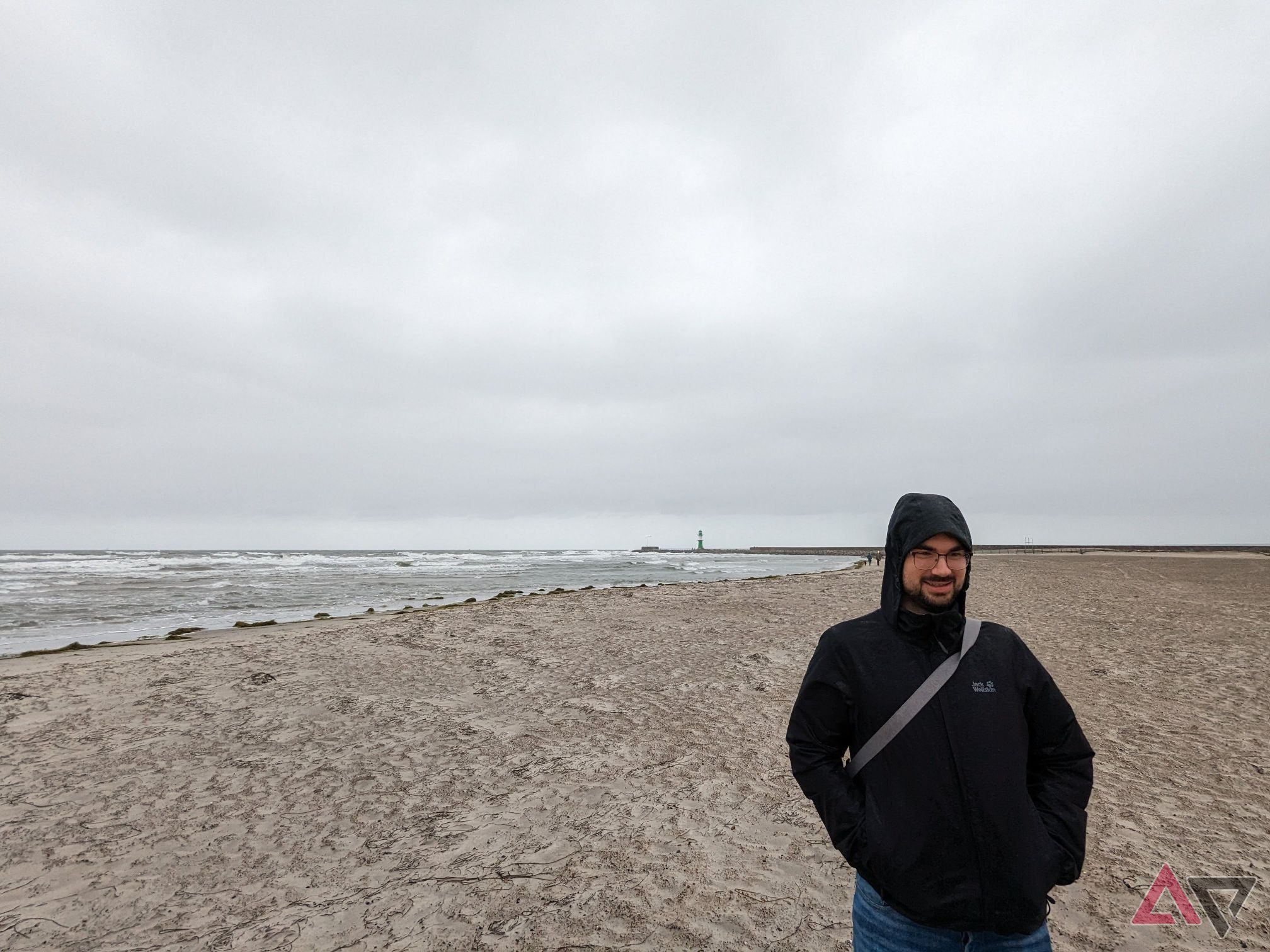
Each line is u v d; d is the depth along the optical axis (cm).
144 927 336
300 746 616
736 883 368
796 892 359
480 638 1206
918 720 172
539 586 3228
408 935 325
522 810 474
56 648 1306
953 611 184
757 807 471
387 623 1415
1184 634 1197
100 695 792
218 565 5716
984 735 169
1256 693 764
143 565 5416
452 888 369
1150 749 573
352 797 500
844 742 194
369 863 401
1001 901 161
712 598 1995
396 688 831
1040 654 1007
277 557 9281
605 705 751
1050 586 2397
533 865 394
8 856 411
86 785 526
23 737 641
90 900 362
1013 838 162
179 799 498
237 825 454
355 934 327
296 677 884
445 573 4544
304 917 343
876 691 179
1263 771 518
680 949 310
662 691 807
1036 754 186
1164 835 412
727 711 720
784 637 1205
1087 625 1320
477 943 317
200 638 1357
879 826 171
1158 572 3416
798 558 9206
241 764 569
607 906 347
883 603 197
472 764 569
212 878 385
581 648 1102
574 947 313
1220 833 414
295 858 408
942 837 164
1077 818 174
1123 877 362
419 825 451
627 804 480
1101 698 744
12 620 1822
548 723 684
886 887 171
